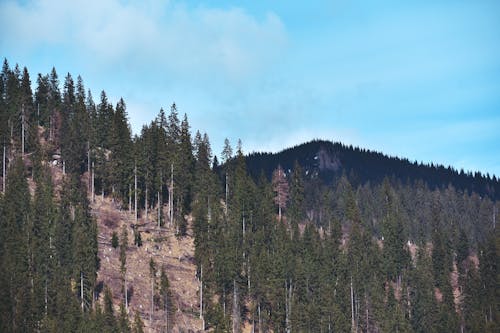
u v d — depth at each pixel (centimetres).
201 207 13475
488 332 13212
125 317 10444
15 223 11231
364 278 13662
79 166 14500
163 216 14250
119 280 11700
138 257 12619
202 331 11362
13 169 13012
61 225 11462
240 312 12019
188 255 13212
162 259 12838
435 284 15238
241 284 12138
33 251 10894
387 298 13775
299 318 11869
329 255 13812
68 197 12612
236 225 13738
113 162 14288
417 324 13450
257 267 12219
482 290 14762
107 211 13762
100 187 14700
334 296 12769
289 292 12562
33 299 10100
